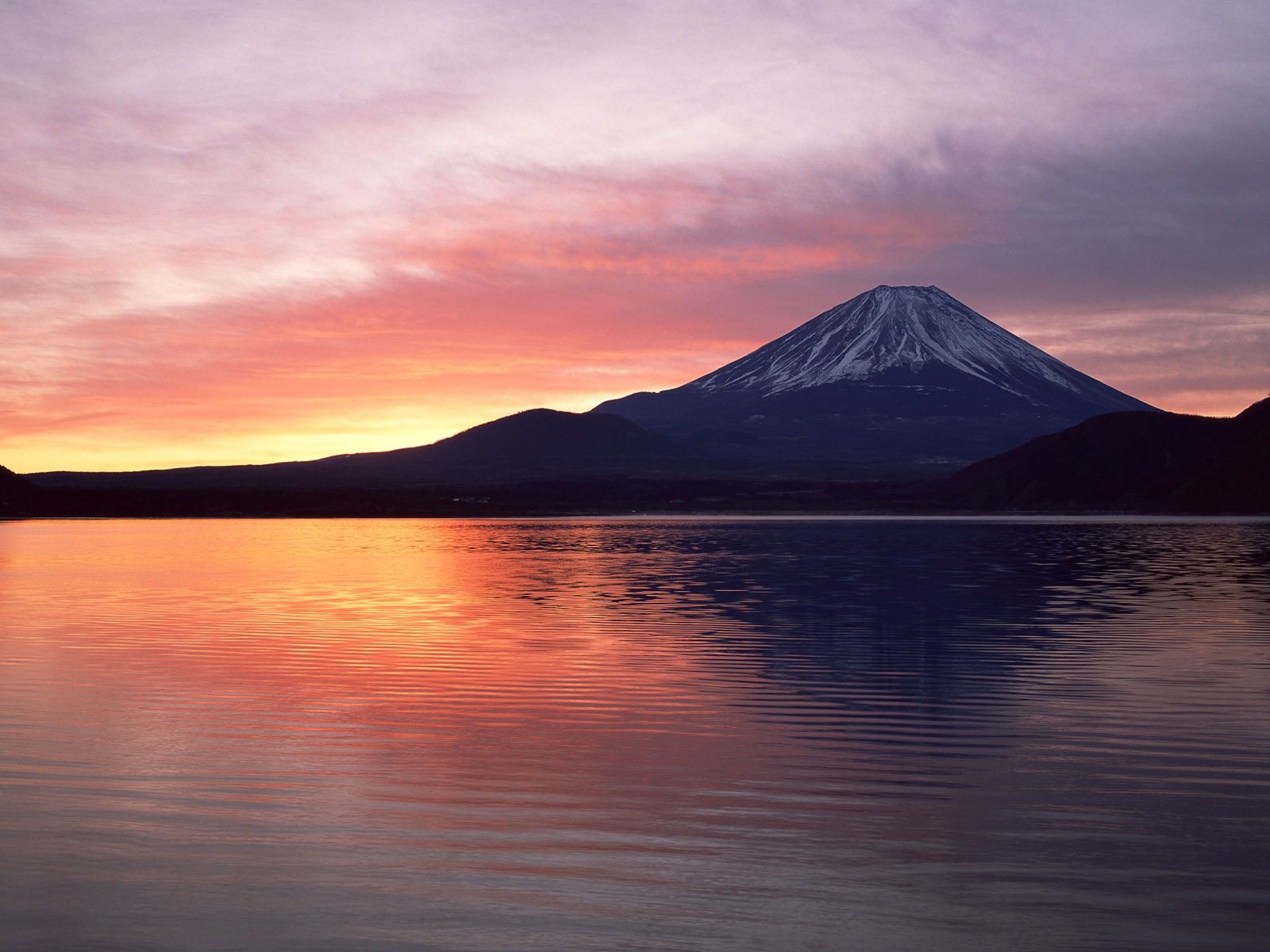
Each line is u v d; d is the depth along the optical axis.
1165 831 7.93
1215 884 6.90
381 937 6.11
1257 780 9.27
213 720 11.57
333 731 11.06
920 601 23.73
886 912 6.44
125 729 11.12
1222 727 11.25
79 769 9.55
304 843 7.61
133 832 7.82
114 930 6.20
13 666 15.12
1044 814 8.32
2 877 6.95
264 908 6.48
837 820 8.17
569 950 5.95
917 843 7.64
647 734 11.01
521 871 7.08
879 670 14.74
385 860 7.28
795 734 11.01
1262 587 27.22
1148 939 6.10
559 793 8.85
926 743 10.63
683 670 14.80
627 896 6.68
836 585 27.80
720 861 7.27
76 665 15.20
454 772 9.50
